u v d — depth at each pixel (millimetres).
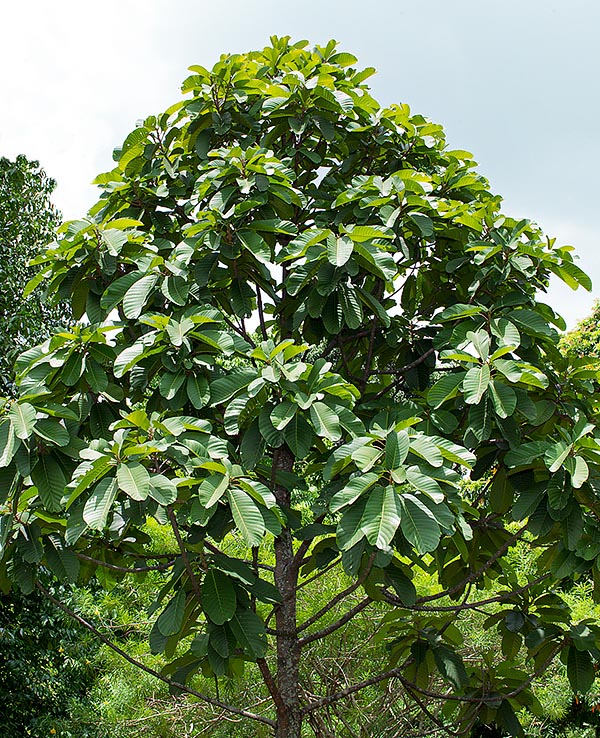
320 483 4793
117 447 2967
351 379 4477
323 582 6008
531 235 4242
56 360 3580
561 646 4520
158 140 4547
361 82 4887
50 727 7516
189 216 4480
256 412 3502
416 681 4656
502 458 4020
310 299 3768
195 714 5629
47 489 3252
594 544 3578
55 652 8156
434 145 4762
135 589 7586
